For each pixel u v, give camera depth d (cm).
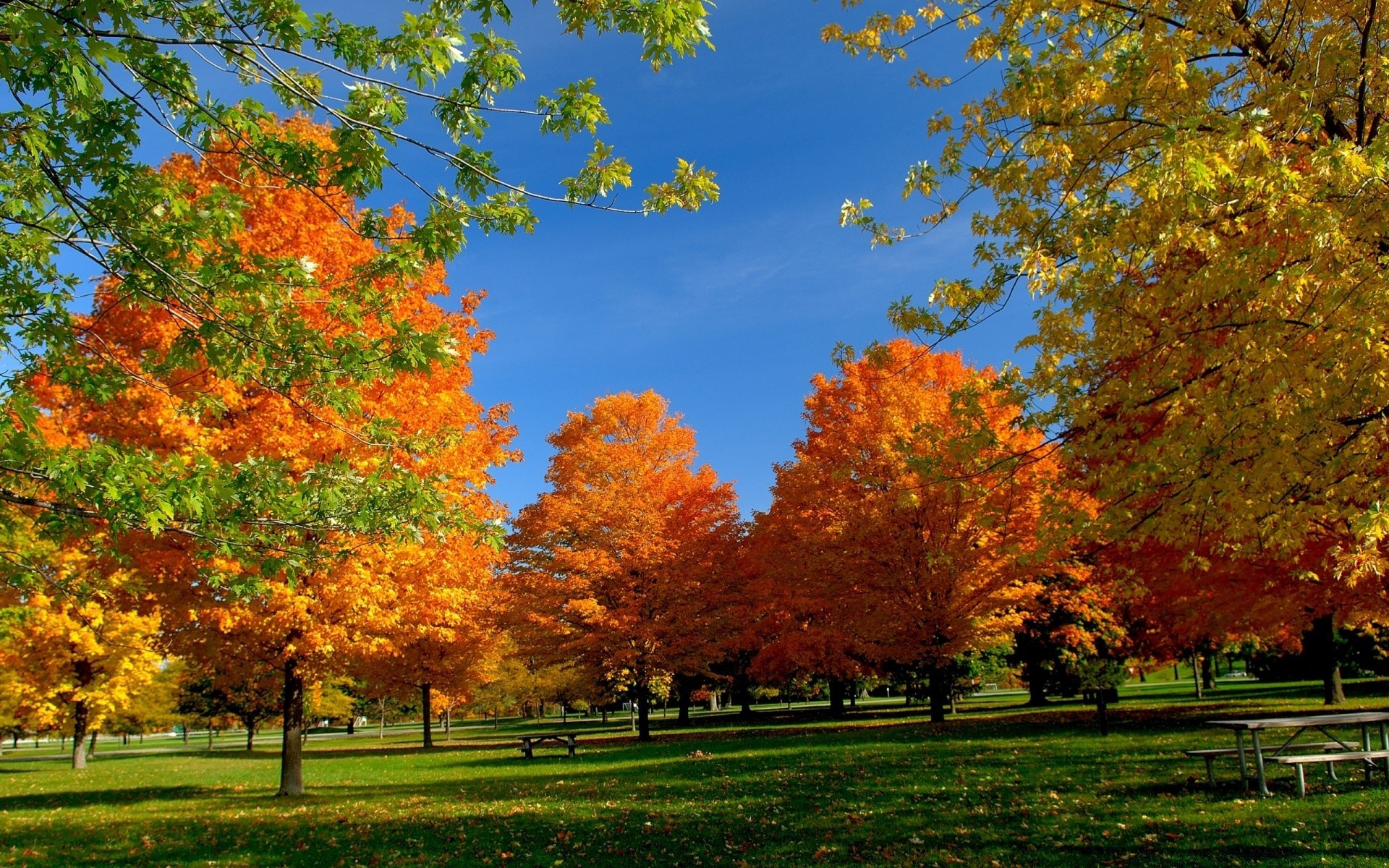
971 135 663
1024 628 2148
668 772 1358
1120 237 504
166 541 1056
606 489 2361
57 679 2222
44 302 539
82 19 371
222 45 408
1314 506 489
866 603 1817
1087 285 534
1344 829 645
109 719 3416
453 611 1342
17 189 462
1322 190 455
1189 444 506
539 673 5022
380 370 578
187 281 521
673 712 6438
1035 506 1445
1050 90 582
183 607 1125
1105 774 983
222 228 522
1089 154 598
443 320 1280
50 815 1180
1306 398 465
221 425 1123
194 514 518
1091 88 562
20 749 4934
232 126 475
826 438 1902
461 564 1350
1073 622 2194
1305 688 2877
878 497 1692
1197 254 567
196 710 3828
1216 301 523
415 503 598
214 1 432
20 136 446
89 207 474
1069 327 622
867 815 836
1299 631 2045
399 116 466
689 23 430
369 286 586
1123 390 558
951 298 635
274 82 444
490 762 1953
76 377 577
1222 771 949
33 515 632
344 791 1441
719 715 4662
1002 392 704
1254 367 481
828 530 1761
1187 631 1593
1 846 911
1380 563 441
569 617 2333
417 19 448
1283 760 782
